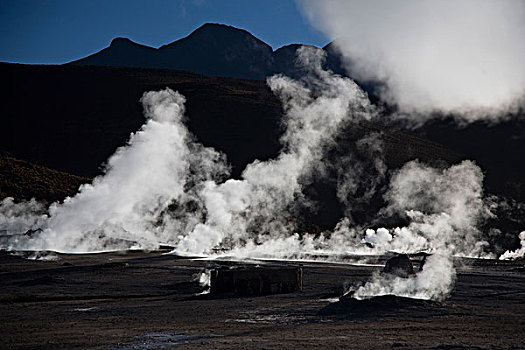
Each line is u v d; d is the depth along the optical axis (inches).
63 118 5541.3
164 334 678.5
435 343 593.3
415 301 942.4
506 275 1616.6
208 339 637.3
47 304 1018.7
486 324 750.5
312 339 625.9
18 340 639.8
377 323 764.0
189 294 1184.8
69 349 583.2
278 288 1197.1
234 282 1192.8
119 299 1103.6
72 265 1652.3
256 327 736.3
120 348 585.9
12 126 5319.9
